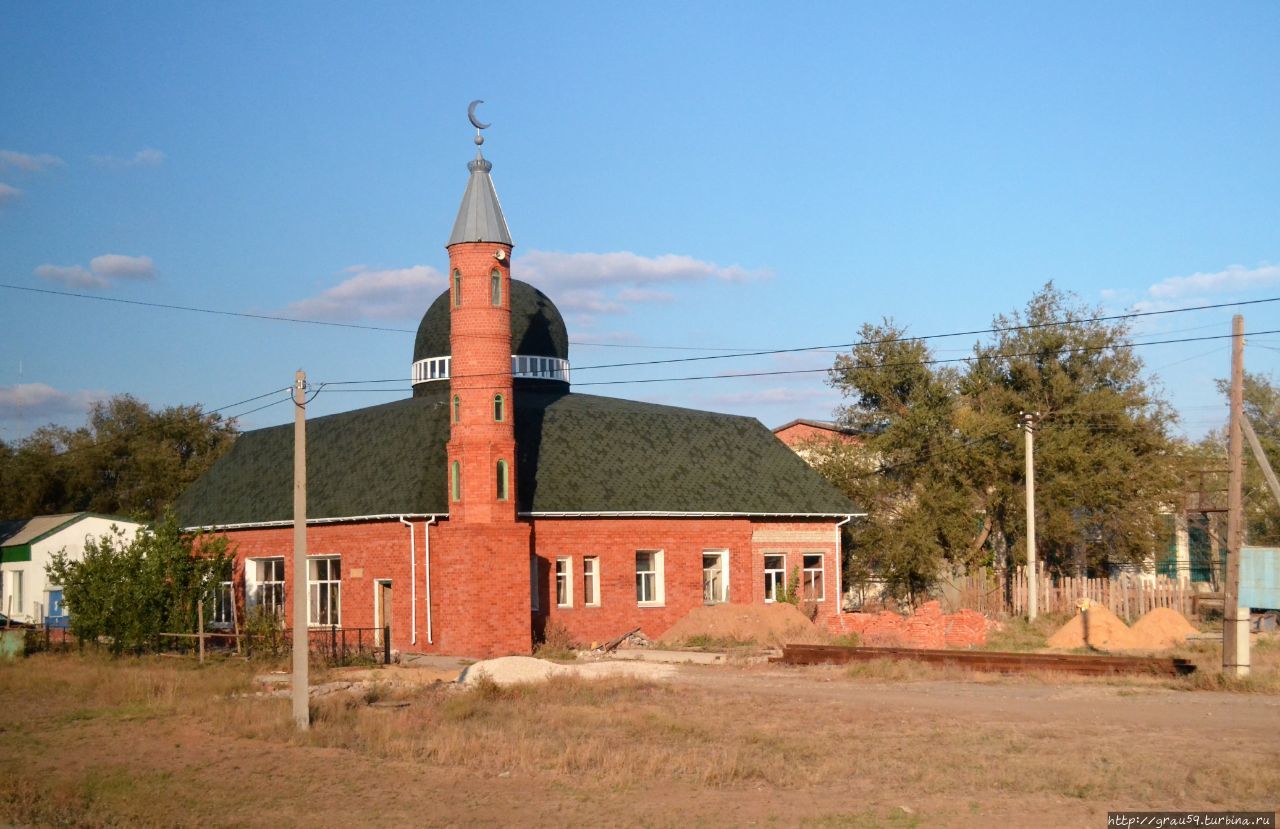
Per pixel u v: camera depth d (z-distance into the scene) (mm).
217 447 90125
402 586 43781
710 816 15859
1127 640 41781
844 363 62969
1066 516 57344
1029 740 21109
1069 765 18422
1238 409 29719
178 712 27453
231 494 53812
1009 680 31344
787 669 34875
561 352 53625
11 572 61000
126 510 80375
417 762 20469
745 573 48562
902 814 15586
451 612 41625
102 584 42906
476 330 42375
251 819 16516
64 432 90625
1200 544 67250
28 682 33562
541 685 30234
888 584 59562
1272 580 33594
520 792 17797
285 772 19859
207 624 45625
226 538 45750
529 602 42125
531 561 44250
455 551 41625
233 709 26578
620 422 50094
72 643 45375
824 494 51625
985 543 61938
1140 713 24562
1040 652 38469
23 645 42719
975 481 59719
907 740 21422
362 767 20125
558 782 18438
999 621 49812
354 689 31031
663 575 46812
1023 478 59156
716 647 42844
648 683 30875
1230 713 24344
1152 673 31625
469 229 42594
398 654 40844
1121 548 59562
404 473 44812
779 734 22312
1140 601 52344
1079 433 58594
